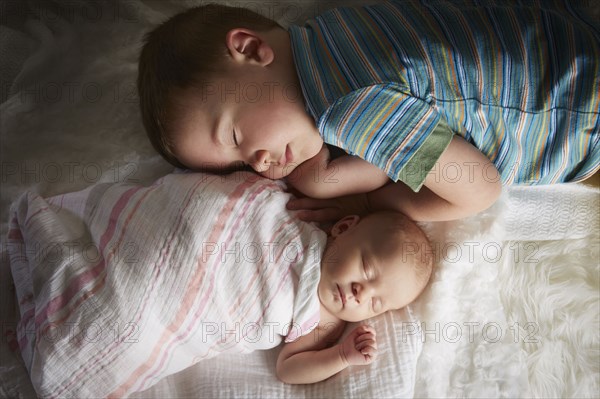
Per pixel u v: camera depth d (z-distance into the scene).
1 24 1.30
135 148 1.23
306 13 1.29
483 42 0.96
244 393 1.05
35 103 1.22
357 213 1.17
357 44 0.95
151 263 0.96
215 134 0.99
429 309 1.10
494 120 0.99
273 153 1.00
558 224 1.20
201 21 1.03
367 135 0.93
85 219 1.05
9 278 1.06
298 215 1.12
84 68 1.27
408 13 1.00
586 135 1.01
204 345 1.02
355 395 1.03
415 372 1.06
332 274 1.09
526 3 1.07
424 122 0.92
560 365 1.11
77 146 1.21
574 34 0.98
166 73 0.99
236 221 1.03
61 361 0.92
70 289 0.95
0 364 0.99
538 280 1.17
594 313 1.15
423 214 1.11
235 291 1.02
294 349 1.11
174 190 1.03
